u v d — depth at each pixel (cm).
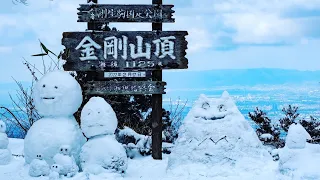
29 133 557
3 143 602
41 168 527
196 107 586
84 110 546
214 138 553
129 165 610
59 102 560
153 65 643
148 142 697
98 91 645
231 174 523
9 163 601
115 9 639
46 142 541
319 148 524
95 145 530
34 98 572
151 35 641
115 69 641
